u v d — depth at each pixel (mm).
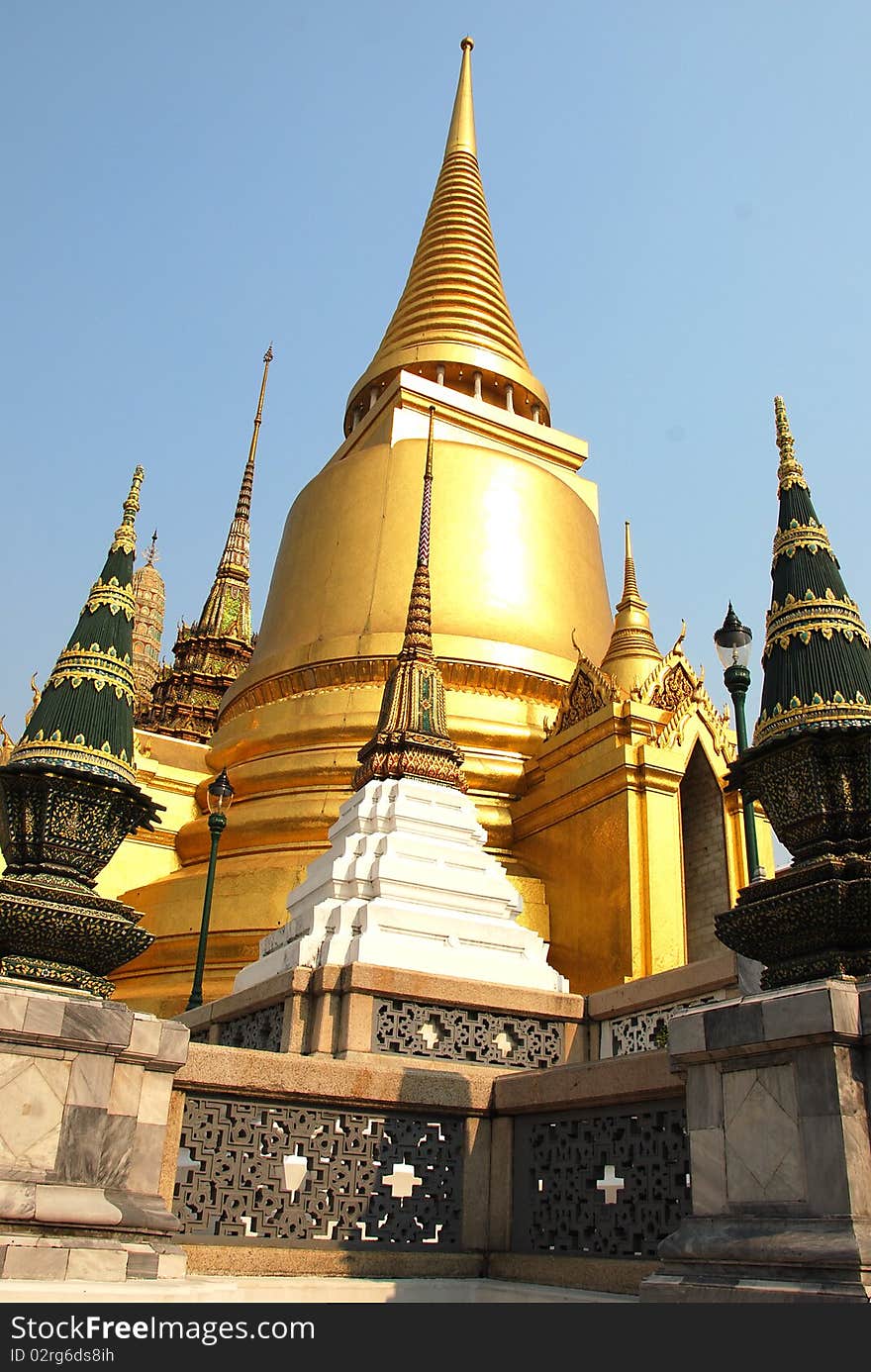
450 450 32375
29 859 9234
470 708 26797
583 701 24734
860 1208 6859
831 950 7891
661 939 20484
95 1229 8156
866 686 8539
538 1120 11586
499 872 17844
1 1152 7988
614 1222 10297
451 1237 11531
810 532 9375
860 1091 7188
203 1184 10523
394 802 18016
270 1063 11047
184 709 52812
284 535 34875
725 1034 7914
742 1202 7570
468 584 29844
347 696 27422
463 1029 15055
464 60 47656
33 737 9484
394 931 15922
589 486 36688
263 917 22969
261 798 26844
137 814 9789
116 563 10461
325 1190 11102
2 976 8742
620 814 21609
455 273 40000
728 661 16047
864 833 8164
